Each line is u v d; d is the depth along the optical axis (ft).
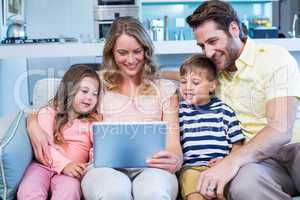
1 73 10.07
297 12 15.75
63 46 9.04
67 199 4.48
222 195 4.36
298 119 5.26
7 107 10.45
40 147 5.07
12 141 4.62
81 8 14.62
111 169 4.64
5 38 9.93
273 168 4.70
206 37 5.09
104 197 4.17
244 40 5.40
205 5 5.20
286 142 4.75
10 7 11.19
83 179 4.70
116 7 14.80
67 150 5.21
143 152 4.71
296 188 4.85
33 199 4.47
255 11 16.46
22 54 9.03
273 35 11.17
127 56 5.36
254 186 4.21
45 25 14.58
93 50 9.07
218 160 4.88
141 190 4.33
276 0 15.92
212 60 5.33
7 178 4.50
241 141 5.19
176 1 15.76
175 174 5.07
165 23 14.87
